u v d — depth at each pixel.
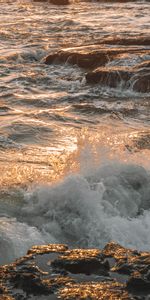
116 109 15.61
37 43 24.39
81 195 8.75
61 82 18.66
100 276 6.67
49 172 10.22
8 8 37.81
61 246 7.32
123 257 7.01
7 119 14.12
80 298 6.16
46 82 18.61
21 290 6.30
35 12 35.56
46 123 13.91
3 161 10.91
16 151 11.64
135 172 9.66
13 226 8.16
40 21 30.84
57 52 21.53
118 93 17.59
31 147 11.97
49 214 8.64
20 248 7.66
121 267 6.77
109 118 14.71
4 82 18.41
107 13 34.28
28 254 7.09
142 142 11.94
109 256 7.09
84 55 20.67
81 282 6.54
